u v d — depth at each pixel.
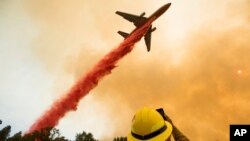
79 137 79.31
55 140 70.94
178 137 4.26
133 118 4.25
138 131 3.97
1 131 72.56
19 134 72.44
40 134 68.44
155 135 3.89
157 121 4.00
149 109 4.17
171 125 4.15
